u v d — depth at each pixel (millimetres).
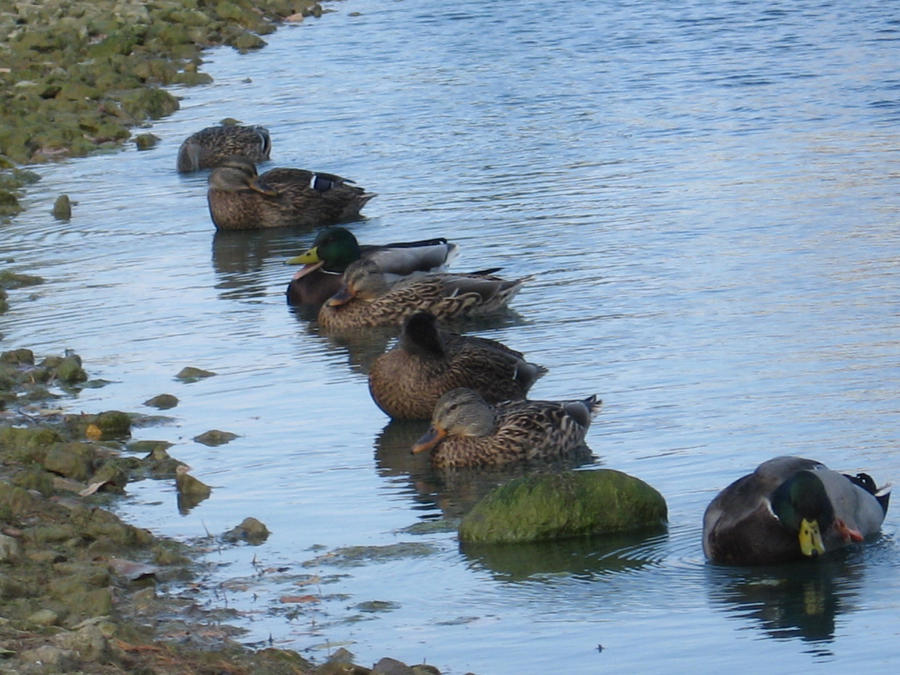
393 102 30750
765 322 16875
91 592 10211
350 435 14500
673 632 10008
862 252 19312
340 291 18531
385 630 10125
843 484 11273
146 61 35031
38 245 22219
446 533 11992
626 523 11898
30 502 12188
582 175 24438
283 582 10969
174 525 12172
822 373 15102
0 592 10258
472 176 24922
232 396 15609
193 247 22328
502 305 18531
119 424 14484
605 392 15125
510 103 30000
